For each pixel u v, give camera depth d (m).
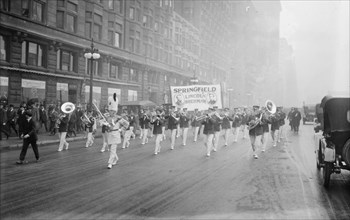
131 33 40.84
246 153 14.70
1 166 10.71
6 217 5.76
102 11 35.00
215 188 7.95
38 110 21.25
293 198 7.11
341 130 8.12
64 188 7.82
